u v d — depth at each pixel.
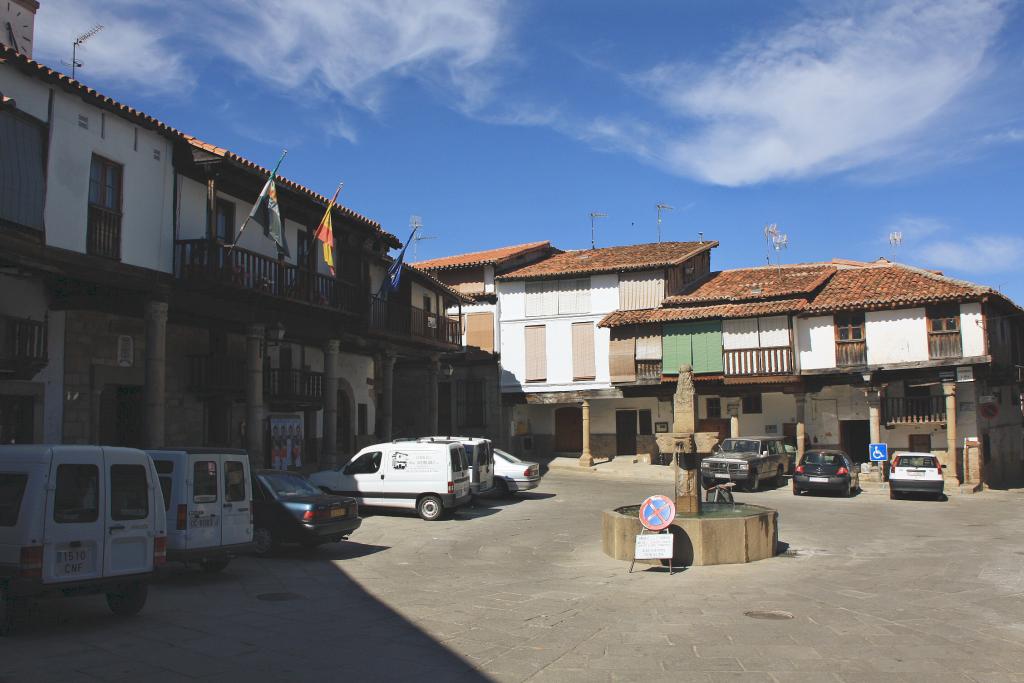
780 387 31.70
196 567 12.91
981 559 13.64
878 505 23.48
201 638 8.26
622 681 6.81
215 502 11.76
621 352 34.06
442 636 8.47
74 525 8.48
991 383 32.41
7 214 13.31
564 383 37.75
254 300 19.11
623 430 38.53
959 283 29.59
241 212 19.88
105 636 8.25
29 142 13.91
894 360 29.81
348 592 11.03
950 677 6.85
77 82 14.67
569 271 37.62
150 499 9.30
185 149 17.53
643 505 12.58
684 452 13.98
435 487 18.73
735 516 13.89
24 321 15.10
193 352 20.50
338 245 24.19
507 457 24.42
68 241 14.66
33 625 8.72
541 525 18.19
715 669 7.12
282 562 13.57
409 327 27.52
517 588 11.30
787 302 31.78
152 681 6.71
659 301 36.28
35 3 19.92
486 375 39.09
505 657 7.62
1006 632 8.48
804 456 26.66
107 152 15.68
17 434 15.80
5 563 8.16
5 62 13.42
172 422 19.77
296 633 8.57
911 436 31.30
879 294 30.78
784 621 9.04
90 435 17.22
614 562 13.45
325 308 21.55
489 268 39.53
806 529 17.83
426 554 14.49
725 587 11.18
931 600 10.22
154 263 16.84
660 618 9.27
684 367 14.20
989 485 30.39
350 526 14.82
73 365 16.94
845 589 10.98
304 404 23.95
